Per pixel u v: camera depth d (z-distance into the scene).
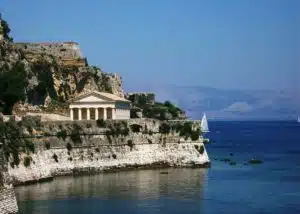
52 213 153.38
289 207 168.38
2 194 135.12
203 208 165.38
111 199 174.00
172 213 157.88
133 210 160.25
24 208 158.50
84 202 168.62
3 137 183.88
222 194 186.62
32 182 195.12
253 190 195.62
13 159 187.88
